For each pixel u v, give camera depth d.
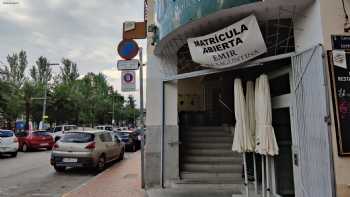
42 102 36.22
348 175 4.40
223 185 7.98
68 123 43.09
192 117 13.86
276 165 6.79
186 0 6.26
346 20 4.80
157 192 7.37
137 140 22.38
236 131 6.41
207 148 10.02
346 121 4.50
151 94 8.48
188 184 8.11
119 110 78.69
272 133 5.97
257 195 6.77
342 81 4.60
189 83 15.23
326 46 4.73
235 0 5.43
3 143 16.36
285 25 6.16
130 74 8.17
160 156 8.24
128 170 11.56
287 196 6.64
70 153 11.34
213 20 6.01
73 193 7.44
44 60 58.94
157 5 7.96
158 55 8.58
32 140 20.36
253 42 5.39
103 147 12.39
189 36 6.98
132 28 9.14
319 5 4.87
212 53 5.89
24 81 36.75
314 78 4.87
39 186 8.85
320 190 4.67
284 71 6.37
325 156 4.51
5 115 28.34
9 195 7.62
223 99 12.54
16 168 12.57
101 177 9.84
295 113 5.62
